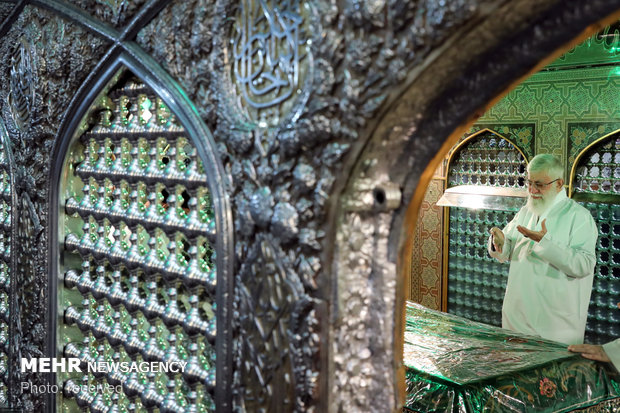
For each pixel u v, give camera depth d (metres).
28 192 1.79
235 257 1.21
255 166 1.14
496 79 0.92
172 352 1.42
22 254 1.87
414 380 2.34
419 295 5.77
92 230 1.67
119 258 1.55
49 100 1.68
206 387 1.31
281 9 1.08
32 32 1.73
